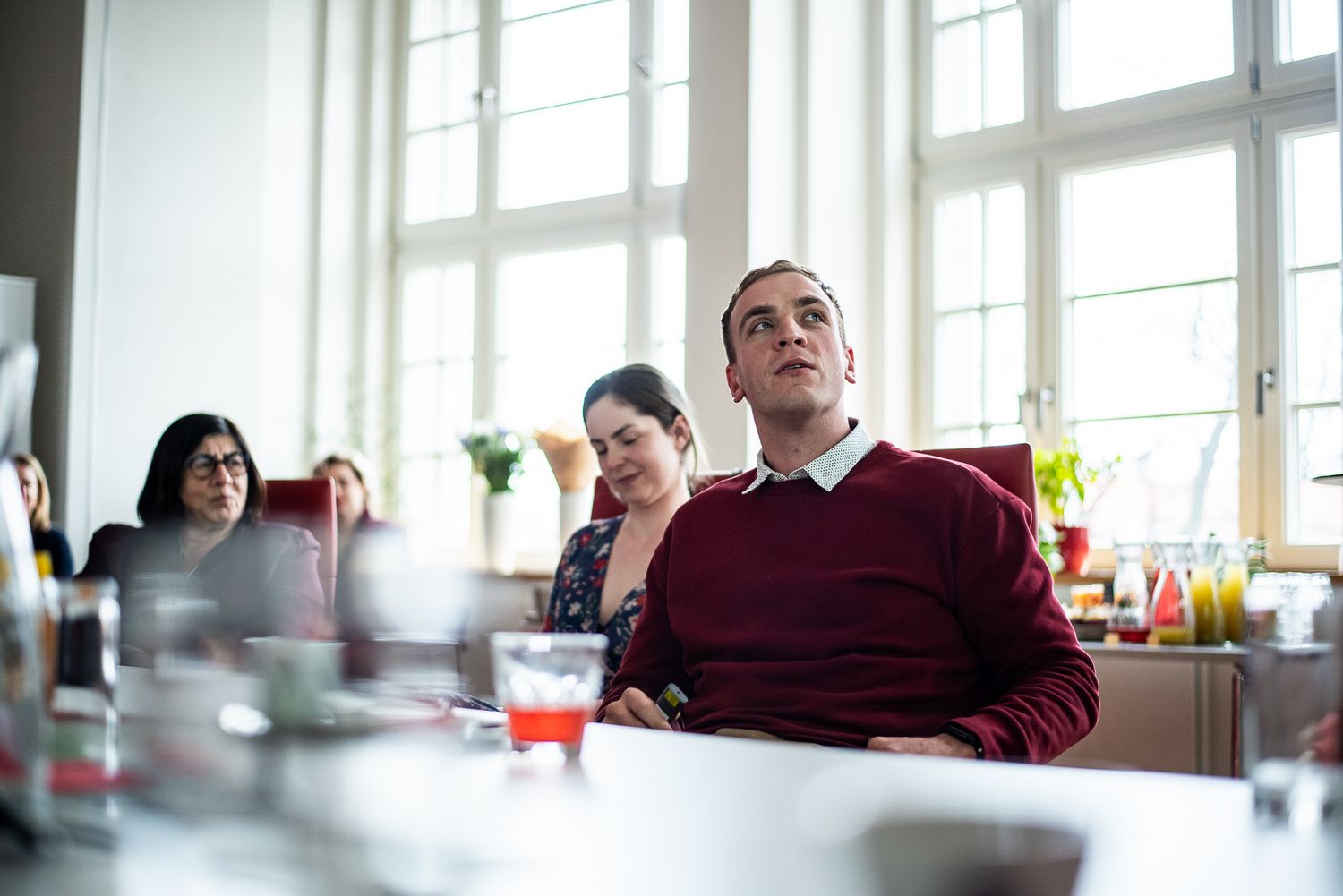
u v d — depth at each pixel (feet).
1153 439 11.41
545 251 15.47
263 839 1.84
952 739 4.58
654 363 14.49
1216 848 1.79
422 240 16.57
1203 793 2.22
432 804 2.15
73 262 14.52
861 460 5.59
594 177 15.28
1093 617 9.34
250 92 15.99
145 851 1.76
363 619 10.20
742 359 5.77
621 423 6.86
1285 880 1.59
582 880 1.57
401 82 16.92
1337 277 10.64
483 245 15.98
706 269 12.23
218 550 8.59
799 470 5.54
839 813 1.17
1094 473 11.10
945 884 1.05
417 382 16.58
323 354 16.44
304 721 3.10
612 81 15.21
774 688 5.22
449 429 16.21
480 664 13.26
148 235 15.08
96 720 2.46
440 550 15.76
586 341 15.15
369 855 1.72
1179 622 8.46
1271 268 10.87
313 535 10.18
